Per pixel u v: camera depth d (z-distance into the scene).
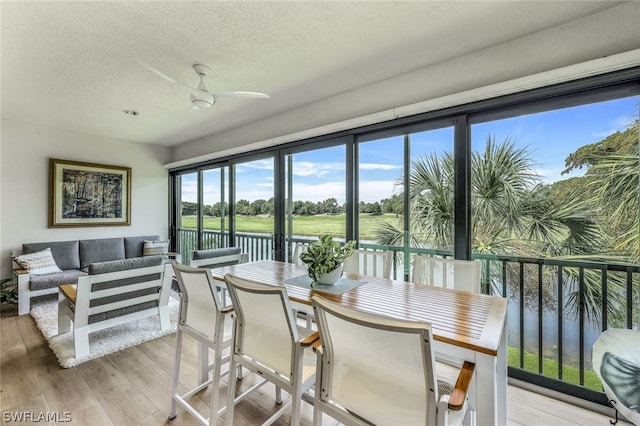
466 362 1.15
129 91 2.98
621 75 1.73
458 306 1.52
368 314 0.97
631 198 1.81
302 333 1.78
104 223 4.85
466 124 2.36
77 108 3.50
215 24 1.91
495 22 1.92
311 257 1.90
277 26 1.94
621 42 1.78
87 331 2.47
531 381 2.11
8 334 2.89
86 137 4.68
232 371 1.55
